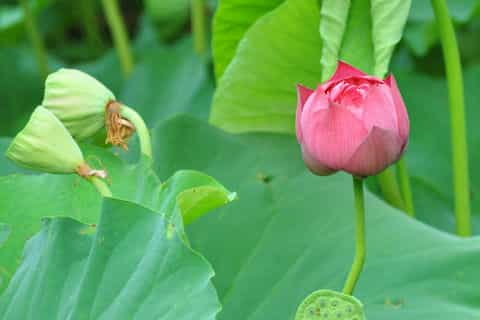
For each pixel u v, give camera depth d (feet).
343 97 5.87
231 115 7.52
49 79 6.37
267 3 7.43
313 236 6.77
